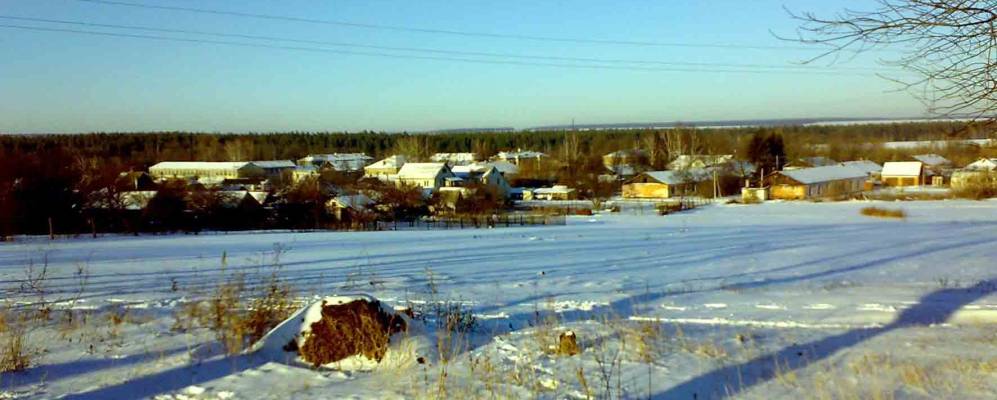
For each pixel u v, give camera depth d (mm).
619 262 19828
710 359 7398
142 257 21859
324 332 7289
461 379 6539
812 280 15461
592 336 8445
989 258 19562
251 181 83312
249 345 7832
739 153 88875
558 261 20156
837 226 34750
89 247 26500
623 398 6051
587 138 167125
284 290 10625
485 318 10195
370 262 19984
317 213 50156
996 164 61188
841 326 9375
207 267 18359
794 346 8086
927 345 8086
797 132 158500
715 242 26547
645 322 9422
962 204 51250
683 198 73312
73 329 8656
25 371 6824
